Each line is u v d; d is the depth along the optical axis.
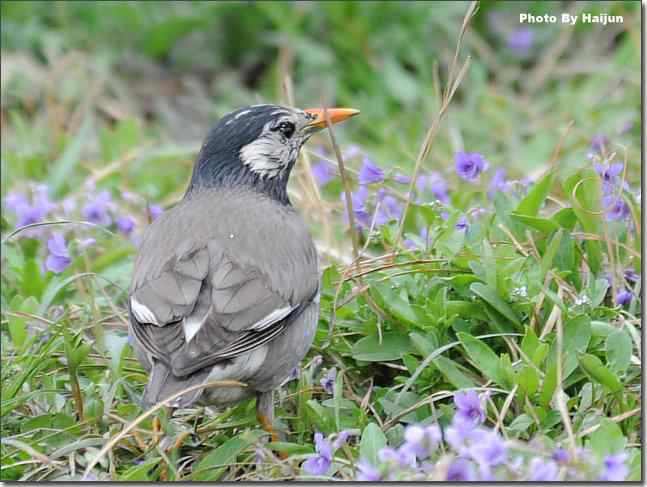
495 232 10.93
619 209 10.80
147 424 9.66
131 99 19.00
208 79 19.48
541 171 14.59
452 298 10.30
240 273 9.27
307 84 18.38
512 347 9.77
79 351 9.66
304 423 9.77
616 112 16.22
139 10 19.50
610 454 8.16
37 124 17.38
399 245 10.93
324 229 12.32
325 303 10.49
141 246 9.99
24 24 19.42
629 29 17.56
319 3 18.95
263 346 9.27
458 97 18.05
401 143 16.20
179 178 16.05
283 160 10.86
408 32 18.69
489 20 18.75
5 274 12.62
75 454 9.51
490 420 9.08
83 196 14.46
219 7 19.41
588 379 9.46
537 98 17.69
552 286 10.37
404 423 9.60
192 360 8.71
